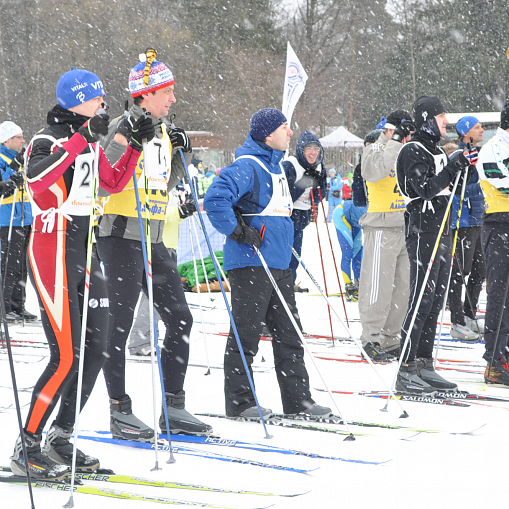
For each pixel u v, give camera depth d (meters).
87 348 5.09
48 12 70.62
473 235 11.76
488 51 76.19
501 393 7.96
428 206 7.81
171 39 70.56
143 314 10.33
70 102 5.00
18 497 4.69
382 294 9.91
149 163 6.14
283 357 6.91
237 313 6.86
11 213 12.39
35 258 4.99
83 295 5.10
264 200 6.75
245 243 6.70
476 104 74.50
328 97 73.69
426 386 7.80
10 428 6.41
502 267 8.26
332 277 20.02
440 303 8.06
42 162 4.66
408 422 6.68
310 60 73.62
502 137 8.12
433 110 7.87
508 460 5.43
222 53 70.44
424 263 7.85
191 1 74.19
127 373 9.05
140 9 74.69
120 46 71.00
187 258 19.55
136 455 5.65
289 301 6.94
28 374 9.02
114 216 6.02
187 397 7.83
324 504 4.48
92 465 5.16
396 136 9.50
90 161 5.07
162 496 4.66
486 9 76.62
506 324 8.38
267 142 6.88
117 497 4.66
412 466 5.29
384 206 9.88
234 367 6.89
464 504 4.45
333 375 8.98
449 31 76.94
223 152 65.06
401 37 77.88
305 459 5.50
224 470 5.22
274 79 68.62
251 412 6.83
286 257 6.93
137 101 6.17
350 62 76.62
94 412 7.07
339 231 16.16
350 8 76.44
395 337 10.16
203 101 67.56
